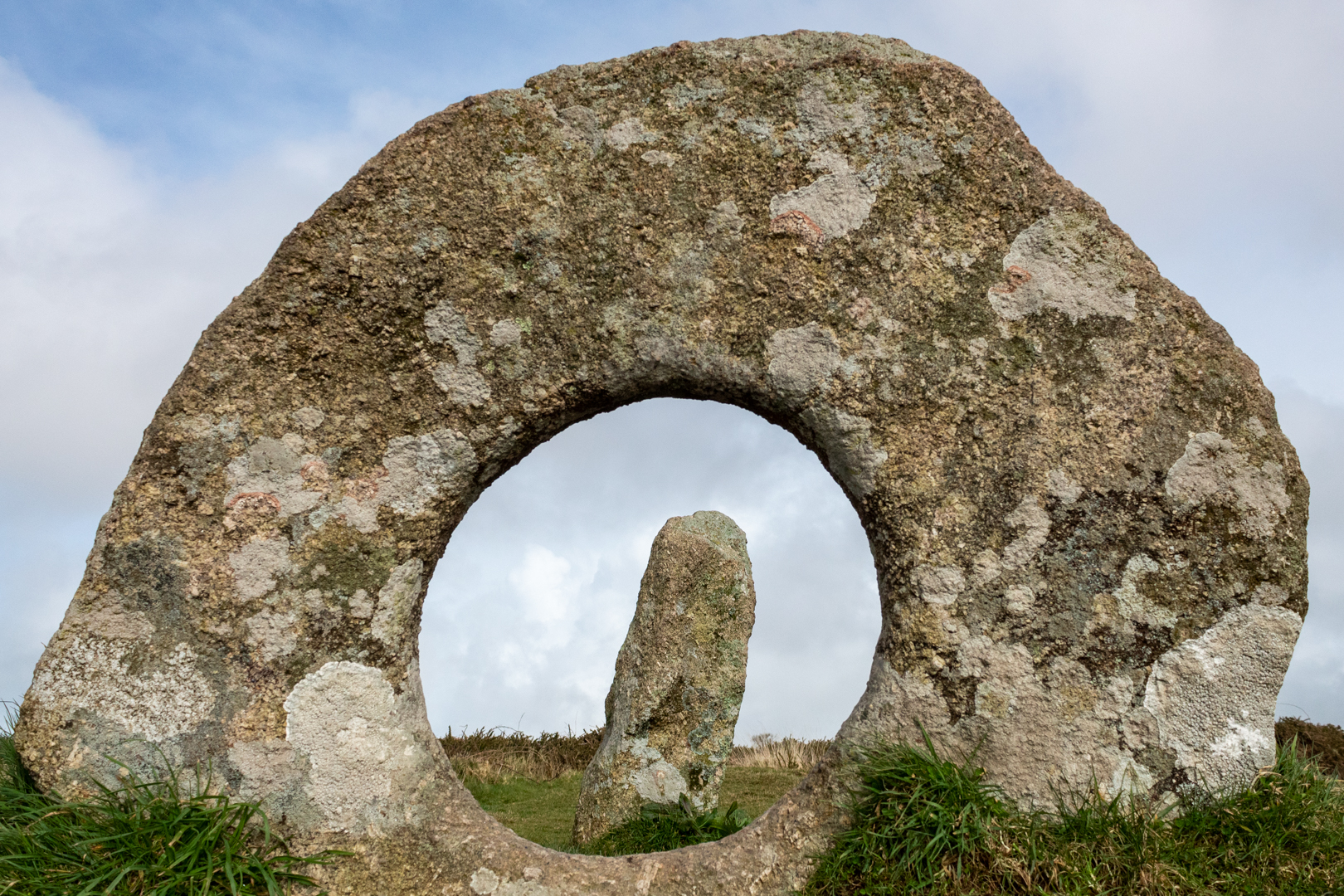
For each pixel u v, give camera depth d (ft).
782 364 7.48
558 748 24.80
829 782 7.48
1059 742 7.22
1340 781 8.11
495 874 7.27
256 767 7.10
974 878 6.79
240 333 7.34
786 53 7.70
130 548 7.13
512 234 7.54
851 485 7.68
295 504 7.35
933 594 7.35
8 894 6.24
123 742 7.01
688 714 14.78
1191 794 7.13
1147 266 7.47
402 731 7.51
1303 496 7.24
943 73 7.52
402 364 7.51
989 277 7.46
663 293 7.52
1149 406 7.34
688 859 7.43
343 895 7.02
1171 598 7.23
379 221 7.45
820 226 7.48
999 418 7.40
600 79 7.65
